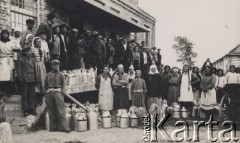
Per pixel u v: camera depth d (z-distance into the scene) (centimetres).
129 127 1150
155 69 1480
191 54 1719
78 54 1362
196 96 1490
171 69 1527
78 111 1080
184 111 1401
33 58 1045
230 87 1203
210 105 1383
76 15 1577
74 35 1348
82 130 1052
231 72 1491
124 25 1931
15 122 970
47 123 1059
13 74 1045
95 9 1545
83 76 1323
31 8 1304
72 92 1230
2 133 814
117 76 1306
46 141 880
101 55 1484
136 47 1683
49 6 1387
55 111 1038
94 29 1744
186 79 1466
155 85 1460
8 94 1040
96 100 1446
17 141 866
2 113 894
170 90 1479
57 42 1221
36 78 1045
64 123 1026
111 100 1284
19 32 1108
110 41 1591
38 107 1075
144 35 2131
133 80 1355
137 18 1936
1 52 1012
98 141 899
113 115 1298
